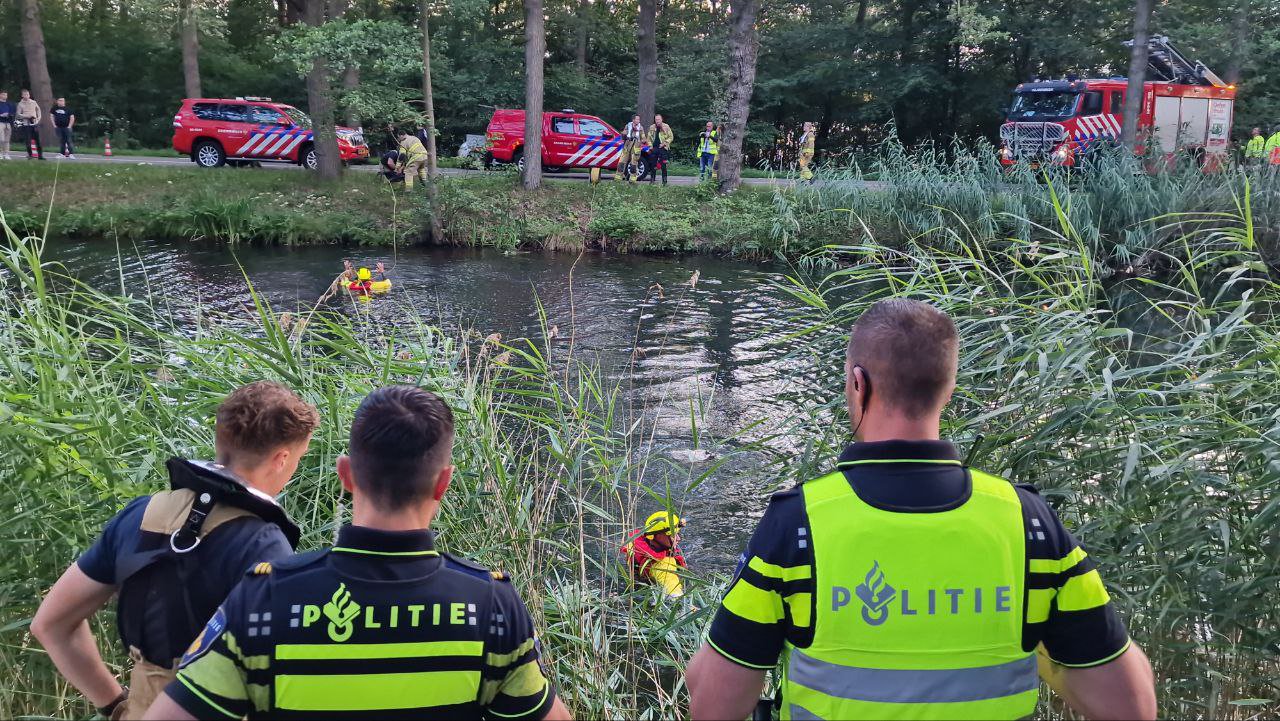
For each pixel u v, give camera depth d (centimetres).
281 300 1372
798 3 3753
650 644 420
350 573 160
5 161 2148
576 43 4000
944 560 155
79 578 204
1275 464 320
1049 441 366
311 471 417
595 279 1675
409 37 1925
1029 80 3403
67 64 3616
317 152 2214
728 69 2286
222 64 3734
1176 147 2270
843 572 155
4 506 340
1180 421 359
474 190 2173
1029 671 158
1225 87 2411
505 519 422
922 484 159
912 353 162
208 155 2423
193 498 202
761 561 160
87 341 434
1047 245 477
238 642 157
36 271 381
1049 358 410
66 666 208
